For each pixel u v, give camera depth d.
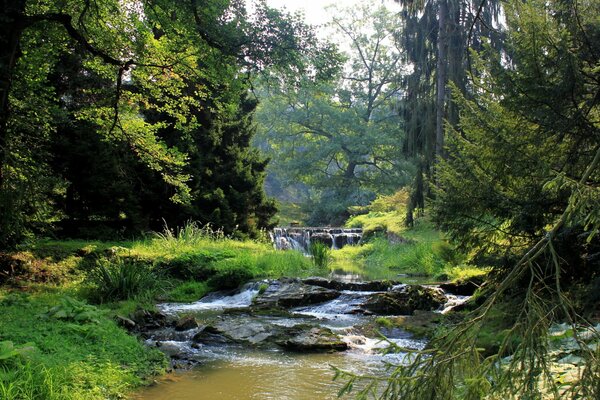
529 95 5.65
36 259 12.16
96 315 7.26
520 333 1.46
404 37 19.34
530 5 5.66
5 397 4.00
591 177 3.39
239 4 11.14
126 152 16.64
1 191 8.97
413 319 9.38
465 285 11.59
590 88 5.55
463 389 1.42
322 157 41.16
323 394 5.46
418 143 18.78
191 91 18.11
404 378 1.49
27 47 11.27
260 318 9.98
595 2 5.86
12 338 5.64
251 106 22.95
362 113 42.94
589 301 4.92
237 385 5.79
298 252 17.55
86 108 13.09
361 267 17.72
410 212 21.14
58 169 15.51
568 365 2.35
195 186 19.88
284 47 10.91
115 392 5.06
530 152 5.96
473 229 6.97
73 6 11.15
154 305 10.83
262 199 23.19
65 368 4.96
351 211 39.28
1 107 8.87
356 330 8.88
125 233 17.70
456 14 16.69
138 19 11.75
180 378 6.02
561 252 5.52
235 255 15.36
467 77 15.94
